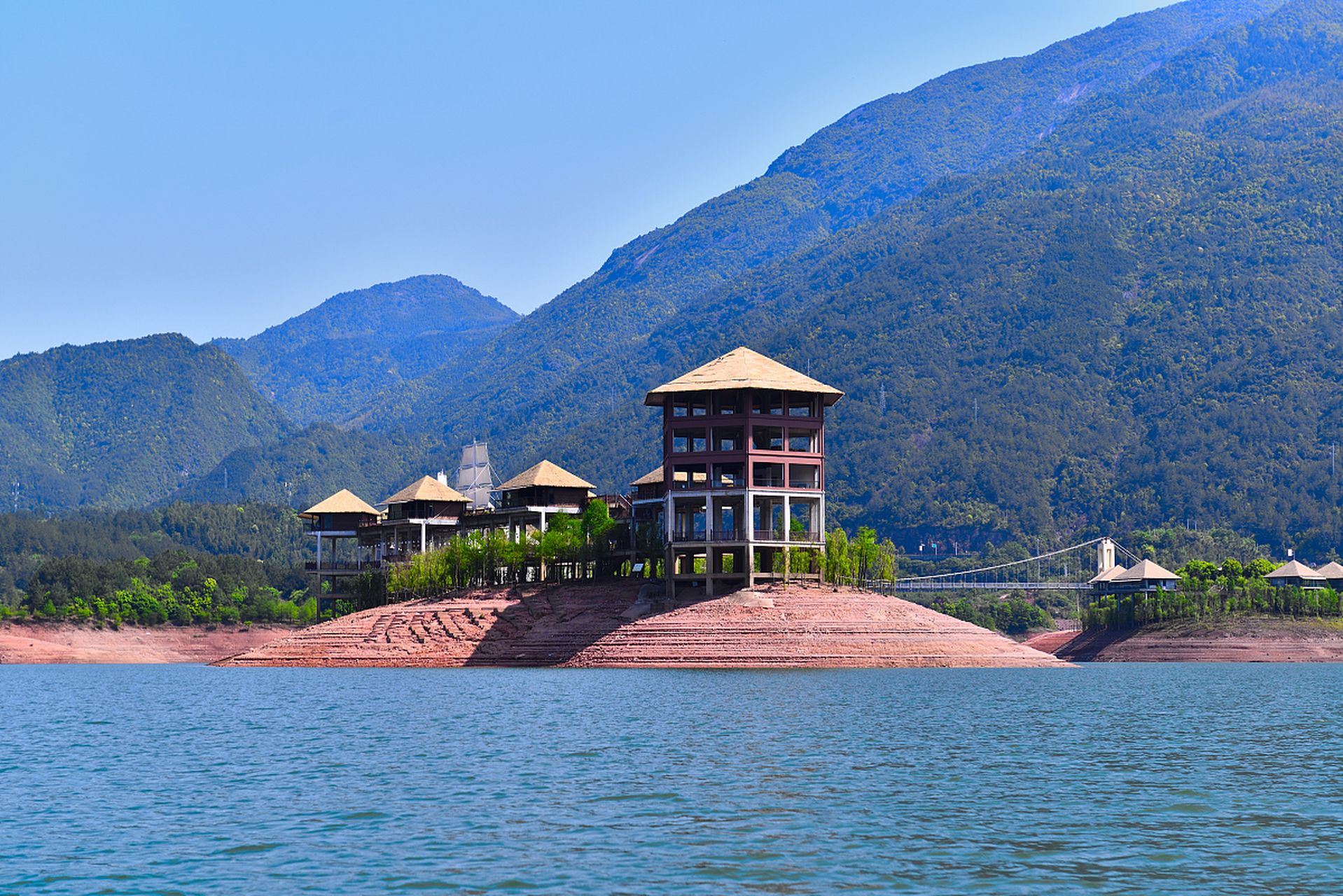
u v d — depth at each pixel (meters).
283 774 76.69
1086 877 50.88
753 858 53.81
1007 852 54.94
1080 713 117.94
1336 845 56.53
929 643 188.50
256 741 94.38
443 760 82.44
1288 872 51.78
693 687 141.75
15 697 150.62
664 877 50.62
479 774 76.12
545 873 51.28
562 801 66.50
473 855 54.19
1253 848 55.75
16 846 56.50
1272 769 79.25
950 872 51.47
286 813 63.78
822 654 178.88
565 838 57.47
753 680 154.12
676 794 68.69
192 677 198.25
